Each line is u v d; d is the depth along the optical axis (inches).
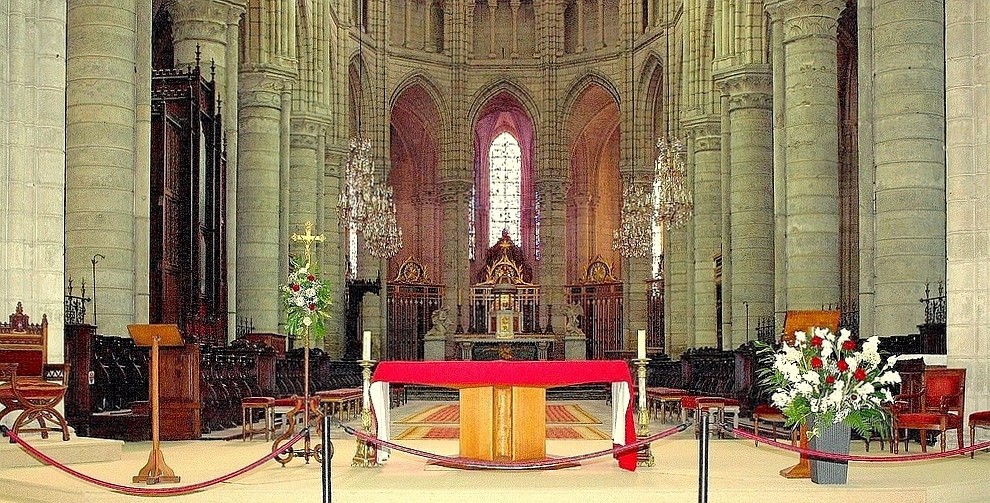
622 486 466.0
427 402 1578.5
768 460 600.4
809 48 1032.8
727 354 1101.1
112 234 831.1
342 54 1781.5
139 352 813.9
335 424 1015.0
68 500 462.3
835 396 469.7
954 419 591.8
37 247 653.3
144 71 876.6
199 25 1102.4
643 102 1961.1
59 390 585.9
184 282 973.2
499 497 451.5
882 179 821.2
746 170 1247.5
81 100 829.8
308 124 1540.4
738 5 1253.1
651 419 1099.3
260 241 1282.0
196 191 981.2
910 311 804.6
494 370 536.7
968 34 647.8
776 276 1089.4
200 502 453.1
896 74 813.2
